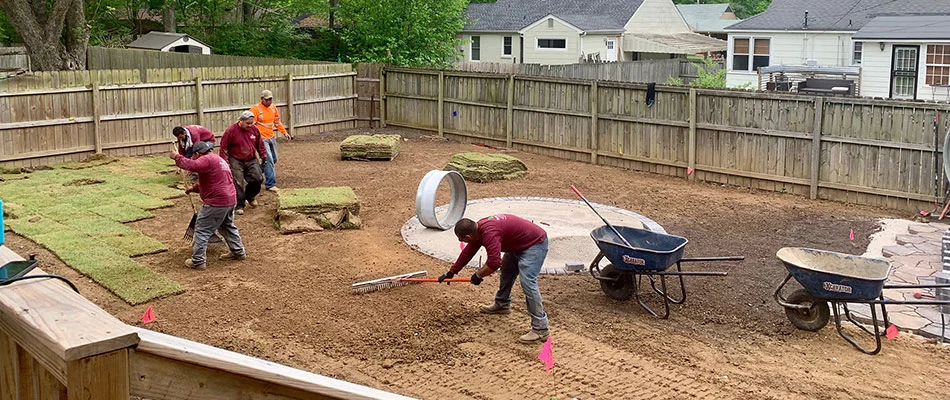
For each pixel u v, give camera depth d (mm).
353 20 32875
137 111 18000
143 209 13109
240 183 12953
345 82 22391
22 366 2105
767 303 9453
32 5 22844
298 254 10930
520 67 31531
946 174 13039
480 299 9312
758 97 15500
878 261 8539
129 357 1840
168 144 18641
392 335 8242
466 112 20703
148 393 1888
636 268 8742
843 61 29750
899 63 26516
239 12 38000
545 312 8953
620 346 8133
